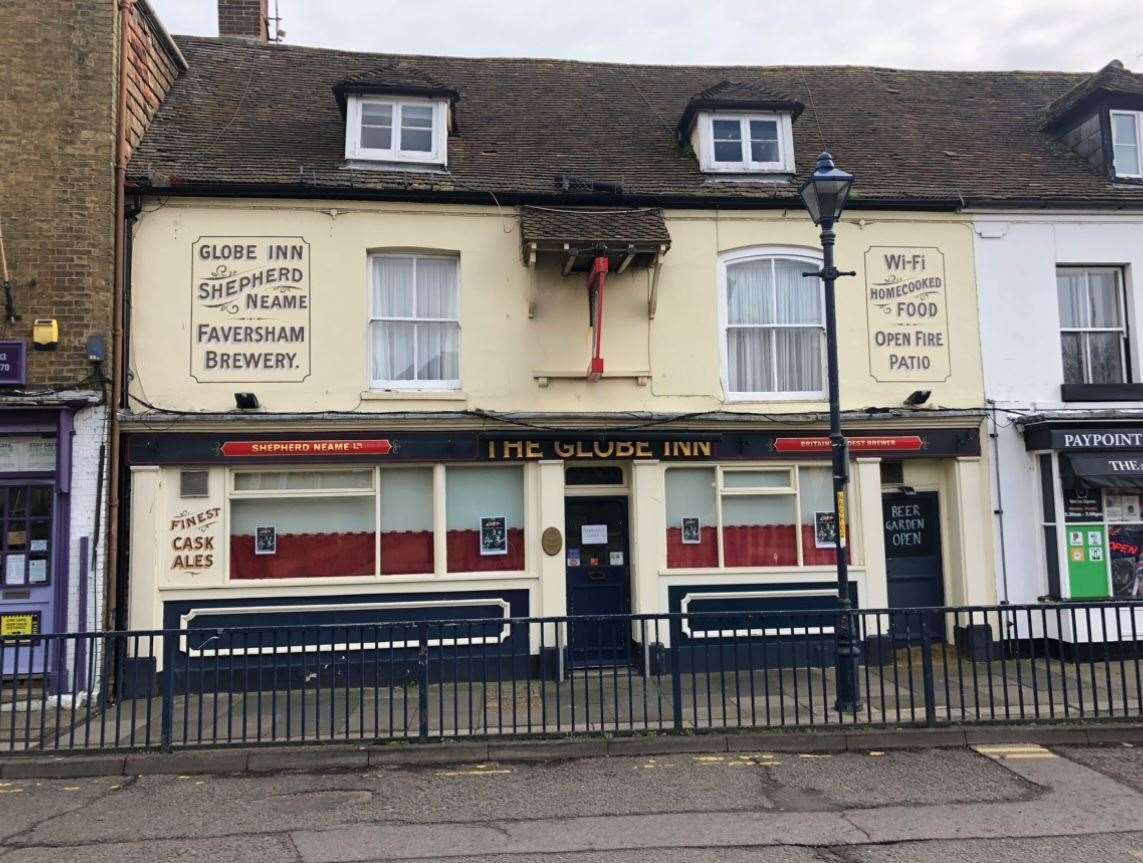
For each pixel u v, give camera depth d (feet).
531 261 32.94
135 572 31.07
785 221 36.01
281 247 33.37
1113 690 29.32
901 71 48.26
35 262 30.53
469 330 34.01
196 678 30.83
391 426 32.86
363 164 35.17
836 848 16.61
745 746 23.93
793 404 35.12
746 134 37.70
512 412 33.45
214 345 32.65
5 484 30.32
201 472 32.22
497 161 37.04
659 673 24.82
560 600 33.30
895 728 24.59
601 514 35.22
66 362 30.35
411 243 34.06
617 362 34.58
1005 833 17.34
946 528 36.47
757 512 35.45
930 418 35.32
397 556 33.50
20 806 19.89
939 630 35.94
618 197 34.81
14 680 23.36
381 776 21.94
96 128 31.35
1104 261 37.22
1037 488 35.83
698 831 17.66
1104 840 16.89
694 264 35.40
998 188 37.55
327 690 31.55
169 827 18.34
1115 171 39.11
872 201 35.96
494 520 34.12
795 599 34.58
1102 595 35.12
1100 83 39.42
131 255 32.35
